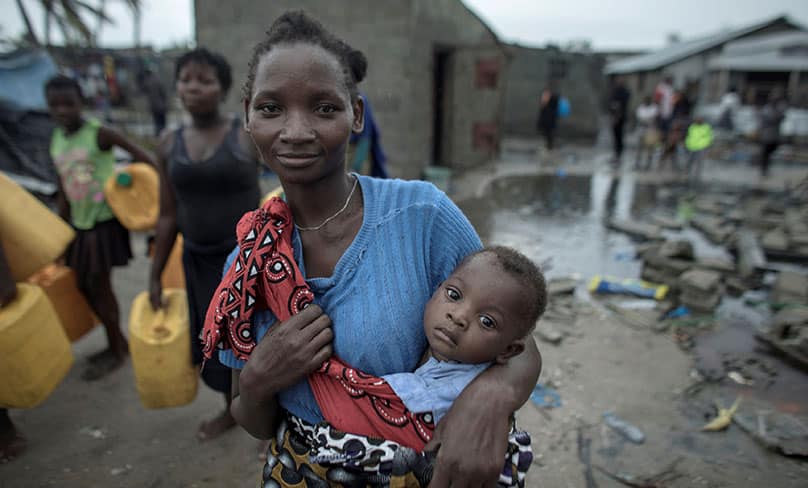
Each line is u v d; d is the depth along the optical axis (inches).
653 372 149.8
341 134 43.7
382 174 162.7
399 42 349.1
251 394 47.1
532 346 49.0
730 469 111.4
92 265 135.5
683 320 183.8
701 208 351.6
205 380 106.5
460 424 41.8
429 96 385.1
